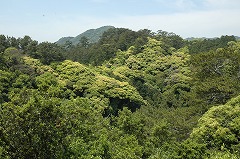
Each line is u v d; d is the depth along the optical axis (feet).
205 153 68.23
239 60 118.21
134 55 276.82
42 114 47.37
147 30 348.18
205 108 109.19
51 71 180.96
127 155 71.92
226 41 308.19
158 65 260.21
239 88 106.93
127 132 98.53
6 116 46.06
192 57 134.00
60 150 50.08
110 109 174.29
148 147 86.17
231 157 55.16
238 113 79.10
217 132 76.33
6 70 154.81
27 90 51.47
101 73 219.00
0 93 132.05
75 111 72.43
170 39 334.03
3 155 45.24
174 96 209.46
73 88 174.29
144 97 215.92
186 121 106.42
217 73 126.62
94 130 76.13
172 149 77.71
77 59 281.13
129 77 240.73
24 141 46.26
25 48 201.98
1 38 197.98
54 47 217.56
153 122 118.83
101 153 62.49
